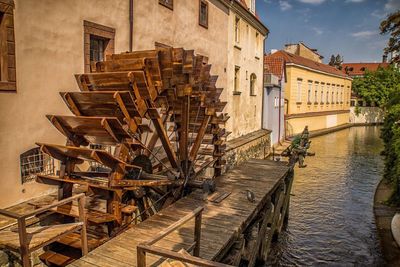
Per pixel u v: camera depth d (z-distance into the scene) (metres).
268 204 8.05
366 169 18.36
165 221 5.82
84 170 6.98
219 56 13.75
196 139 8.12
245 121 17.66
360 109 46.66
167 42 9.87
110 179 5.61
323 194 13.66
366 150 24.80
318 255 8.68
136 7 8.34
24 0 5.59
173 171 7.41
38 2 5.83
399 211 10.80
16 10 5.48
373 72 47.34
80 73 6.75
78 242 5.40
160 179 6.78
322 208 12.02
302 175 16.89
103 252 4.66
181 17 10.56
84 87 6.42
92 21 6.98
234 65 15.49
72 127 5.86
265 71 23.03
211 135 9.15
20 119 5.65
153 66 6.33
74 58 6.60
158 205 7.89
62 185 5.82
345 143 28.31
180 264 3.97
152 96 6.30
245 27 16.73
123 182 5.75
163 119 8.21
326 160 20.92
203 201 6.97
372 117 46.56
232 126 15.70
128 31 8.08
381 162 20.36
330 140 30.05
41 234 4.59
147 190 7.23
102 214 5.61
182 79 6.83
